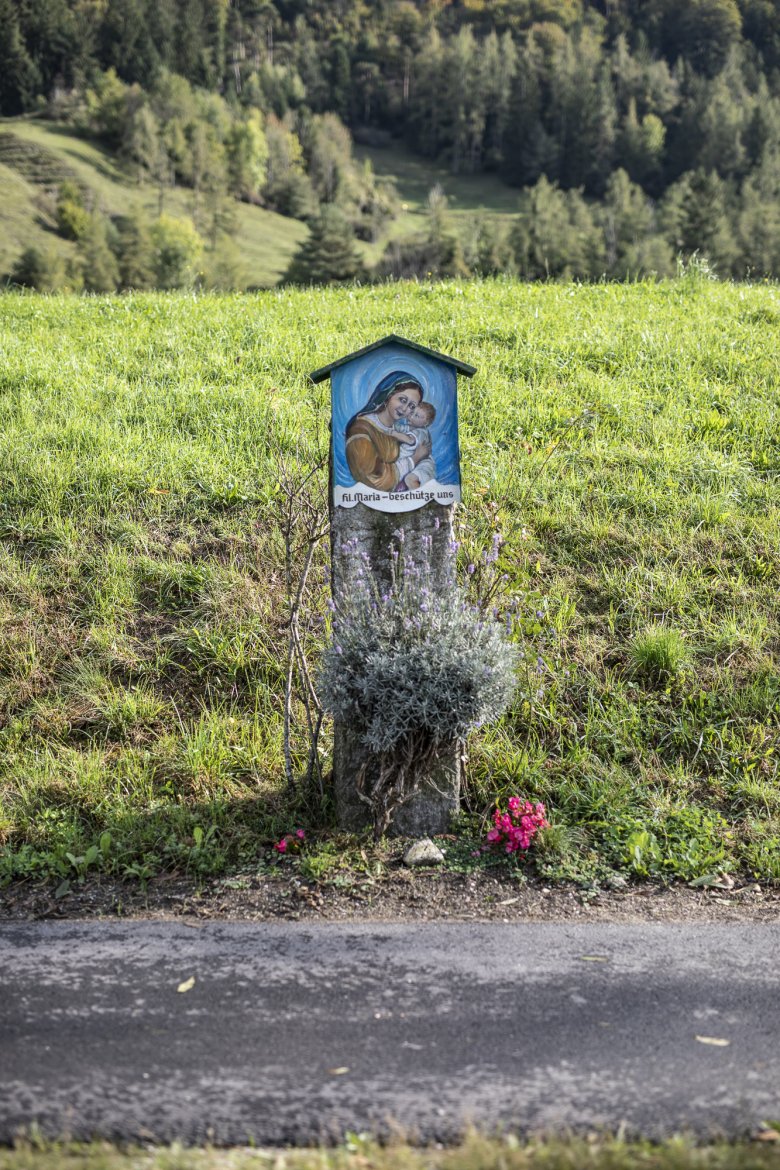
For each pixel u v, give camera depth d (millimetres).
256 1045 3605
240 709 6223
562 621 6660
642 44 179000
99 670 6434
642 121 155125
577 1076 3424
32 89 151750
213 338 11055
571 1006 3877
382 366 5457
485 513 7438
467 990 3994
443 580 5586
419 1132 3125
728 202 103750
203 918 4625
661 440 8625
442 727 5023
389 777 5254
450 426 5527
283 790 5605
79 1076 3412
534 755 5848
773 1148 3025
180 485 7906
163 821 5336
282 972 4133
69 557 7227
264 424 8688
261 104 171250
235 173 137250
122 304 13125
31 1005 3873
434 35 176250
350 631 5215
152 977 4094
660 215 104125
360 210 138000
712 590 6992
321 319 11781
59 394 9492
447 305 12422
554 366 9961
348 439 5484
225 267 95812
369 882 4926
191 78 176500
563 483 7938
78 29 162250
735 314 11852
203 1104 3264
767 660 6418
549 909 4730
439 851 5172
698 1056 3543
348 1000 3918
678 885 4977
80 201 115000
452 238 85000
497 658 5129
